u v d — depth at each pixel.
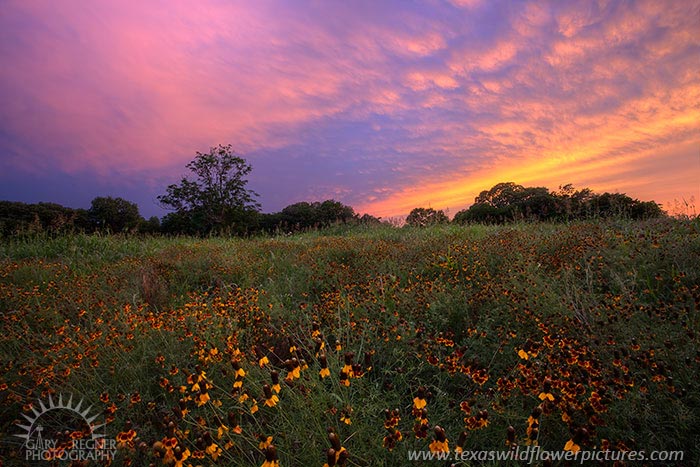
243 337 4.10
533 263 5.27
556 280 4.81
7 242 11.38
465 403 2.19
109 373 3.38
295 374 2.25
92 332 3.89
